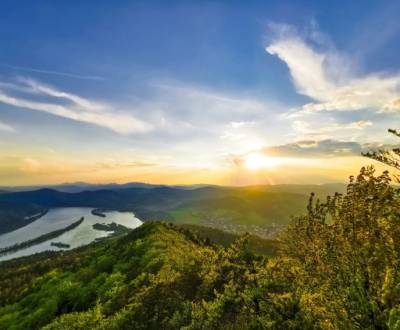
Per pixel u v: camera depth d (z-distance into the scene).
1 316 103.06
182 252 98.31
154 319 36.53
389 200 10.96
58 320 56.34
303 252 15.27
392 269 10.41
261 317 17.88
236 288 25.38
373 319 11.09
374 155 11.20
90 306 84.81
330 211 13.27
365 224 11.30
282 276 18.39
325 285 12.72
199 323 26.94
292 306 16.52
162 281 42.72
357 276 11.51
